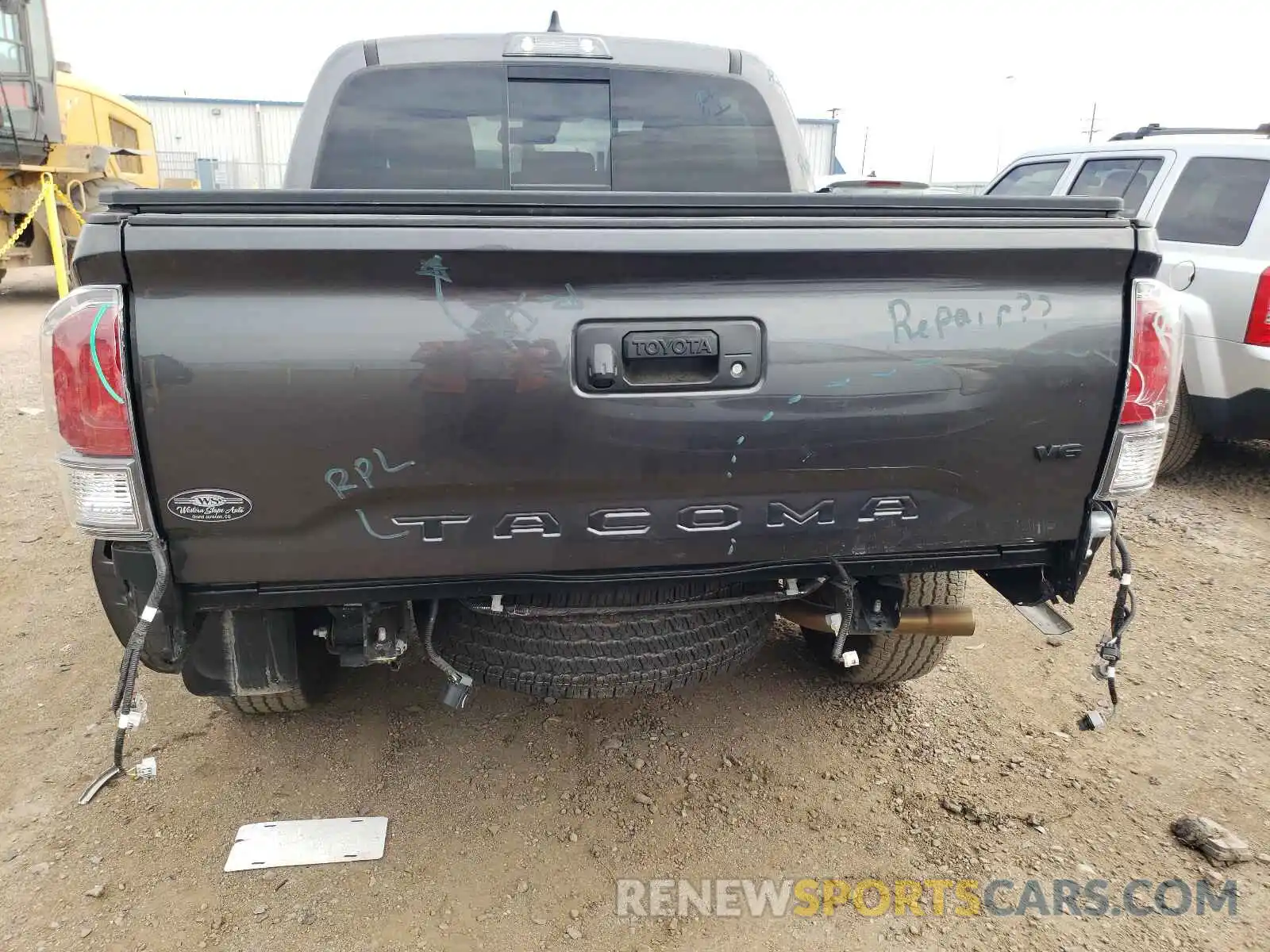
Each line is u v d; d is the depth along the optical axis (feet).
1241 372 16.83
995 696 11.21
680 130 11.02
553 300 6.32
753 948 7.48
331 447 6.24
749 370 6.60
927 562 7.47
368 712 10.64
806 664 11.89
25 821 8.71
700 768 9.75
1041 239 6.71
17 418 23.52
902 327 6.73
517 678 7.88
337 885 8.04
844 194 6.64
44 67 40.24
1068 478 7.26
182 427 6.06
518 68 10.56
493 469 6.48
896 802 9.22
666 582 7.16
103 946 7.33
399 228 6.03
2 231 41.60
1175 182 18.60
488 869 8.27
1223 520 17.22
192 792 9.18
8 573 14.21
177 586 6.52
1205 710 10.92
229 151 120.78
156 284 5.92
